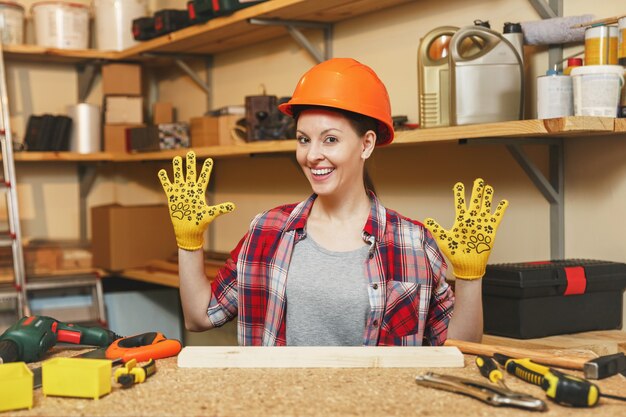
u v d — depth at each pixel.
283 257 1.59
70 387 1.09
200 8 3.07
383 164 2.90
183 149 3.35
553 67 2.21
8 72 4.08
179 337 4.07
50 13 3.85
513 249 2.42
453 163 2.60
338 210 1.61
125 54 3.85
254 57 3.59
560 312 2.04
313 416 0.99
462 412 1.00
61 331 1.46
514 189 2.40
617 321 2.12
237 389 1.12
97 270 3.85
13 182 3.56
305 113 1.53
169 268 3.58
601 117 1.82
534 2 2.20
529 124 1.89
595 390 1.02
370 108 1.53
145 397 1.09
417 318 1.57
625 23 1.85
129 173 4.43
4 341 1.33
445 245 1.38
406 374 1.20
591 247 2.20
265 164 3.56
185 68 3.89
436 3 2.62
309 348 1.26
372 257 1.57
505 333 2.03
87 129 3.89
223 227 3.94
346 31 3.04
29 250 3.82
